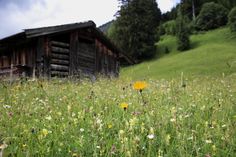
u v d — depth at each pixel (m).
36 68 18.39
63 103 6.19
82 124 4.54
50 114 5.20
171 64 64.62
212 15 99.00
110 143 3.85
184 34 83.50
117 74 24.86
